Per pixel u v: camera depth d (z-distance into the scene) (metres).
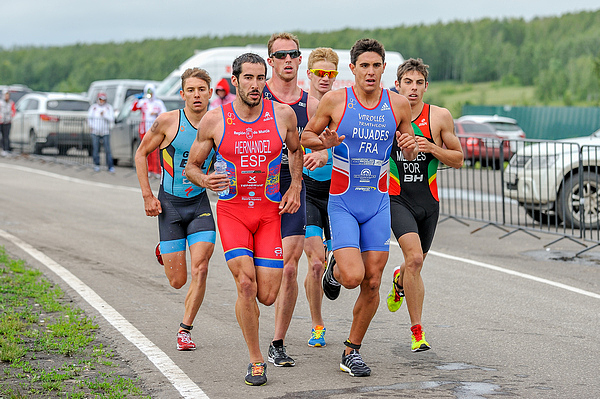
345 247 6.70
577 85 149.25
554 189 14.66
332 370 6.90
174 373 6.70
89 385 6.30
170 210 7.70
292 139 6.80
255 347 6.51
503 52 193.75
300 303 9.58
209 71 26.38
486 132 37.12
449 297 9.87
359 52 6.73
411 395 6.16
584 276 11.19
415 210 7.63
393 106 6.88
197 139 6.66
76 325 8.09
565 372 6.83
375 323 8.68
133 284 10.29
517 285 10.55
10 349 7.14
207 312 8.98
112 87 34.56
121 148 27.70
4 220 15.54
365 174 6.82
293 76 7.73
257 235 6.73
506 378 6.64
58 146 30.22
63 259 11.78
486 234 15.17
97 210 17.38
